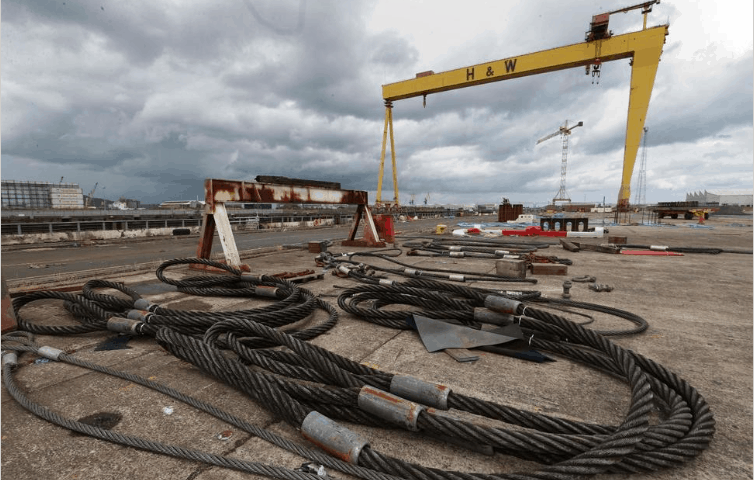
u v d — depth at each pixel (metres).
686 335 2.76
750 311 3.41
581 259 7.04
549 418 1.45
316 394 1.65
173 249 9.48
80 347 2.48
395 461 1.24
